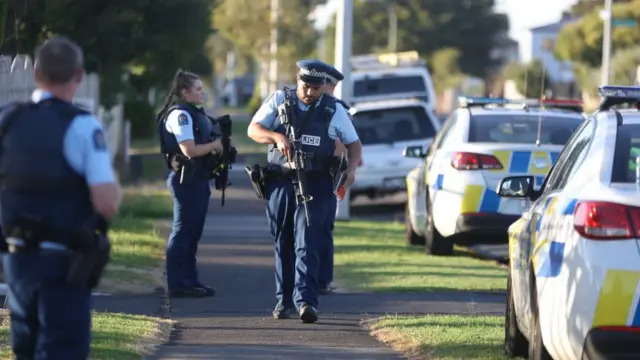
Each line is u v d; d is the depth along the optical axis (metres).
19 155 18.14
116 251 48.53
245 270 45.72
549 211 23.52
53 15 59.59
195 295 38.34
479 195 46.41
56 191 18.11
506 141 48.03
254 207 78.69
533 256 23.97
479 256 51.91
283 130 32.50
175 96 38.00
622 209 20.66
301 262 32.62
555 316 21.55
